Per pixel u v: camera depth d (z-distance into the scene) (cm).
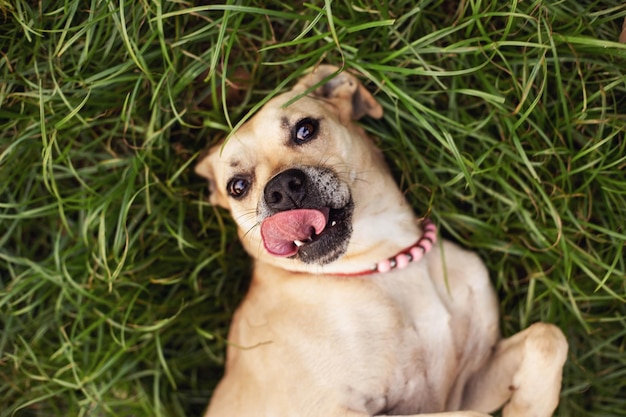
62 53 80
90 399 84
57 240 84
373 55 80
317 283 75
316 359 72
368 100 80
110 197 83
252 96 86
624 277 81
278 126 73
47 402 90
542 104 80
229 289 92
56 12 76
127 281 86
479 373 78
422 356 74
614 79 77
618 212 81
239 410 76
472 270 78
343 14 81
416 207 85
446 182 85
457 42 79
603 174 81
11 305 85
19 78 80
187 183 88
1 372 87
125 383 89
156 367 89
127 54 81
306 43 81
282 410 73
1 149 83
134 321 88
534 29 78
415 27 81
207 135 88
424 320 75
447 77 83
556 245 83
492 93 79
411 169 84
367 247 75
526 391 74
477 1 75
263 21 84
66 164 87
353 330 73
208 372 93
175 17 81
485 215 85
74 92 81
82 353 88
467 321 77
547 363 73
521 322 87
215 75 83
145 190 86
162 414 89
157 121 83
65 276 86
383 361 72
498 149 83
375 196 76
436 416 68
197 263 89
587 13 77
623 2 78
